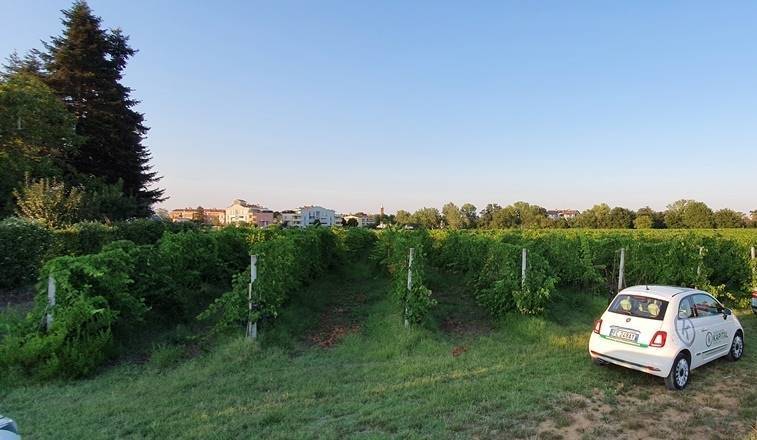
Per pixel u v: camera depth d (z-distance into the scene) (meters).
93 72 32.81
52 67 32.50
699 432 4.96
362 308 11.88
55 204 19.05
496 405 5.55
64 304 6.66
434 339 8.62
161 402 5.52
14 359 6.09
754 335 9.68
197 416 5.11
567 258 13.01
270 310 8.27
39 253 12.62
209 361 7.10
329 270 17.95
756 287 12.29
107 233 15.86
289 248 10.52
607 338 6.86
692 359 6.56
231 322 8.20
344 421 5.05
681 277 12.62
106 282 7.27
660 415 5.43
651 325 6.48
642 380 6.63
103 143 32.81
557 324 9.80
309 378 6.51
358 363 7.36
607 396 5.95
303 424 4.98
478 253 13.42
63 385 6.02
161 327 8.68
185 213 138.88
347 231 22.61
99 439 4.56
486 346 8.34
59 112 25.28
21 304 10.49
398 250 12.05
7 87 22.64
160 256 8.98
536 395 5.89
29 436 4.60
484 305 10.72
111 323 7.16
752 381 6.68
